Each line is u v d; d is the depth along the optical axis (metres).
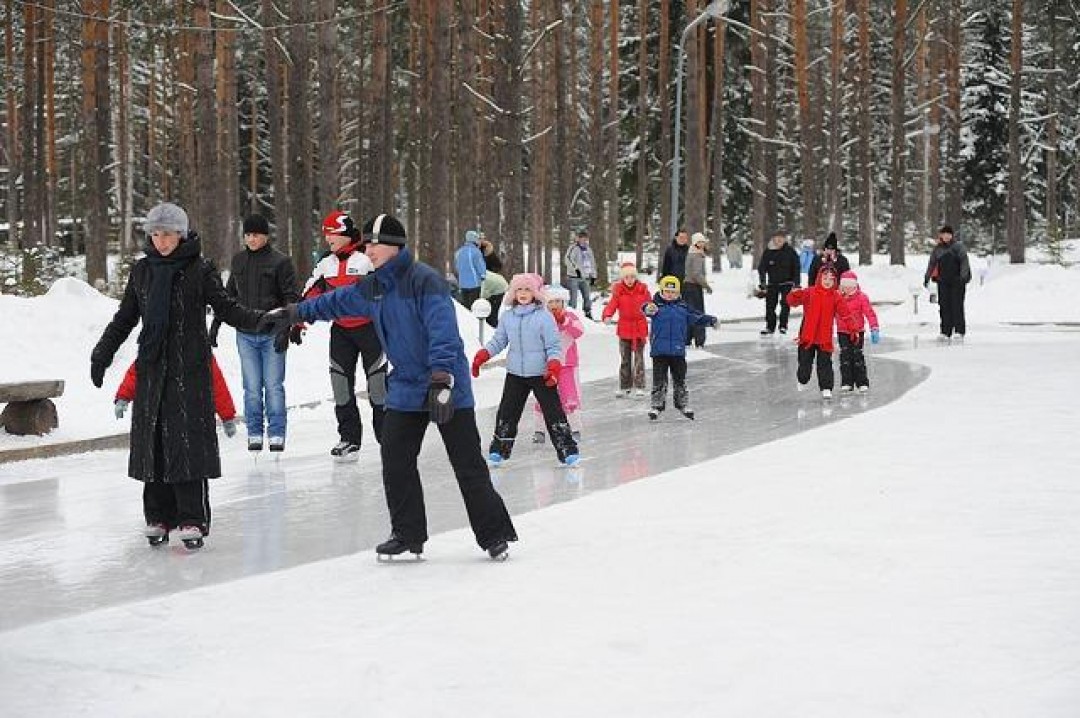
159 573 9.10
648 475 13.02
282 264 14.65
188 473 9.68
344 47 69.69
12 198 64.56
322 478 13.30
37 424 15.29
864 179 61.97
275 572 8.98
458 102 54.12
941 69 79.19
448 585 8.38
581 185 88.31
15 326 18.66
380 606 7.88
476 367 14.09
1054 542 9.18
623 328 20.73
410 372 9.14
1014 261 60.56
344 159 81.25
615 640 6.91
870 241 62.41
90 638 7.33
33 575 9.11
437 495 12.14
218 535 10.43
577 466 13.84
